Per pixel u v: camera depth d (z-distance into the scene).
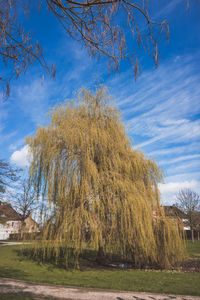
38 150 11.00
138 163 10.89
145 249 9.27
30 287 6.64
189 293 6.02
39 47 2.26
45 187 10.22
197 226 29.08
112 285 6.96
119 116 12.48
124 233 9.41
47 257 11.42
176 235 9.82
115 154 10.91
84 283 7.23
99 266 10.46
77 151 10.62
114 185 9.76
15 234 28.73
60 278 7.97
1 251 14.69
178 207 27.38
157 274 8.68
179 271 9.38
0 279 7.54
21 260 11.43
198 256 13.77
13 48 2.21
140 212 9.34
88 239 9.32
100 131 11.10
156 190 10.94
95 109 12.23
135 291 6.30
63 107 12.16
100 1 2.08
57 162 10.41
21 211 25.31
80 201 9.87
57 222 9.89
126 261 11.76
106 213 9.76
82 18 2.29
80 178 10.10
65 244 9.37
